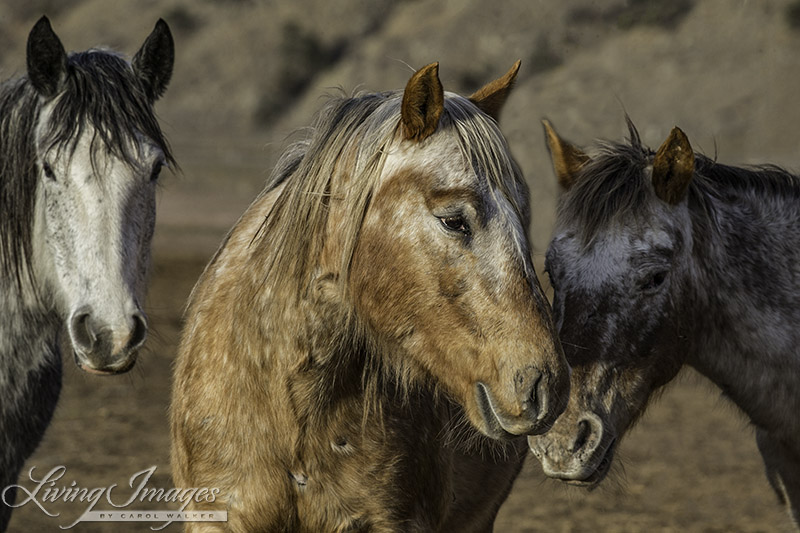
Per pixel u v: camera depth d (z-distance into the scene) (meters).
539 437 6.86
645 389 7.32
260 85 100.50
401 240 5.36
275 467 5.79
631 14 69.62
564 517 12.67
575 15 77.12
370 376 5.79
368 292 5.52
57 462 13.98
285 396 5.73
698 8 67.06
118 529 11.60
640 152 7.79
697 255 7.71
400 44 98.69
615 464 7.79
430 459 6.17
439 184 5.27
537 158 41.97
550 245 7.43
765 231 8.11
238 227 6.81
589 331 6.99
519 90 57.97
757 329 7.95
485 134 5.37
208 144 80.69
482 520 7.93
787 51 59.44
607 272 7.07
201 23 111.69
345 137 5.72
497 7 92.06
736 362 8.06
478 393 5.27
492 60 87.31
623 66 62.59
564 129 52.12
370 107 5.76
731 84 58.41
